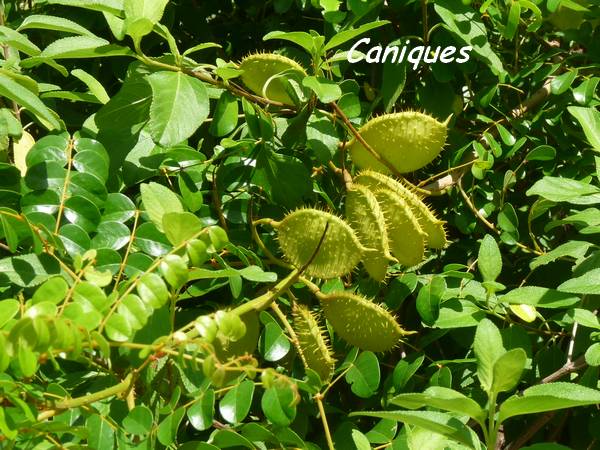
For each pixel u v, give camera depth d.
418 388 0.82
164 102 0.75
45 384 0.71
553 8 0.94
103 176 0.76
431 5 0.98
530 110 0.98
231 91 0.82
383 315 0.74
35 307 0.57
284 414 0.67
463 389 0.82
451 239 0.99
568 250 0.81
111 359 0.71
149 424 0.65
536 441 0.86
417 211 0.78
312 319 0.76
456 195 0.94
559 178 0.82
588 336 0.79
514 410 0.62
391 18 0.98
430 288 0.80
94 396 0.64
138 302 0.61
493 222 0.96
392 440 0.74
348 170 0.86
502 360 0.61
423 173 0.96
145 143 0.81
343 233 0.73
